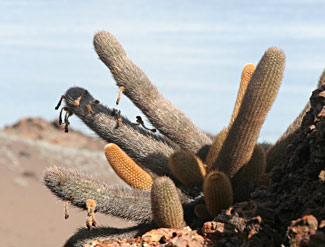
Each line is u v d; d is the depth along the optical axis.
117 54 1.08
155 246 0.85
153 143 1.08
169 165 1.00
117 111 1.09
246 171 0.97
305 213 0.77
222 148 0.96
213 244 0.82
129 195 0.97
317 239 0.71
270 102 0.92
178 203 0.90
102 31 1.09
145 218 0.96
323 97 0.86
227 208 0.91
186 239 0.83
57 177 0.97
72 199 0.97
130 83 1.06
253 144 0.94
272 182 0.89
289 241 0.72
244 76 1.06
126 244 0.87
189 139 1.08
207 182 0.90
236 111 1.04
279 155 1.02
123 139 1.08
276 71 0.91
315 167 0.84
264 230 0.78
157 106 1.07
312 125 0.85
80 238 1.00
